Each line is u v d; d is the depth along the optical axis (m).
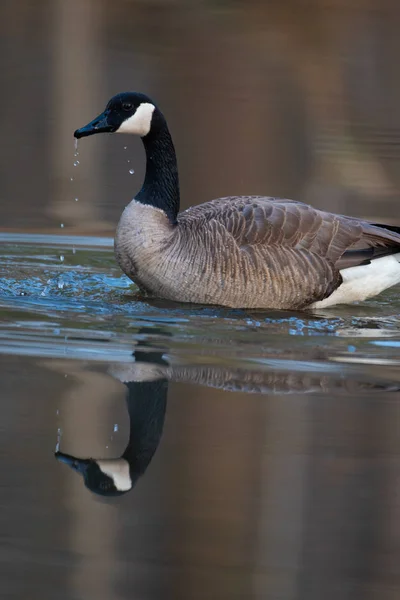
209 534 7.10
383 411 9.09
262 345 10.92
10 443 8.20
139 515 7.32
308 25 31.00
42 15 31.83
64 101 24.94
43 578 6.40
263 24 31.45
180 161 21.66
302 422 8.80
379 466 8.00
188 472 7.81
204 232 12.51
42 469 7.86
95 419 8.62
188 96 25.59
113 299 12.86
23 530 6.99
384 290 14.36
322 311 12.80
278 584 6.55
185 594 6.33
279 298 12.60
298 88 26.72
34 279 13.76
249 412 8.95
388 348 10.97
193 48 29.38
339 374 10.00
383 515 7.41
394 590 6.57
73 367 9.92
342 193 20.45
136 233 12.73
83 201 19.42
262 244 12.48
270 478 7.75
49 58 28.17
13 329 11.22
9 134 23.16
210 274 12.37
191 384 9.55
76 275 14.20
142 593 6.27
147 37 30.48
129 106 13.17
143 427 8.53
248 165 21.86
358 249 12.95
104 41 29.92
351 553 6.95
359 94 26.73
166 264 12.52
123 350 10.54
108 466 7.92
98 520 7.16
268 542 6.99
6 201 19.14
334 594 6.42
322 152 22.58
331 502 7.54
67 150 22.81
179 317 12.06
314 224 12.77
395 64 28.50
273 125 24.00
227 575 6.60
